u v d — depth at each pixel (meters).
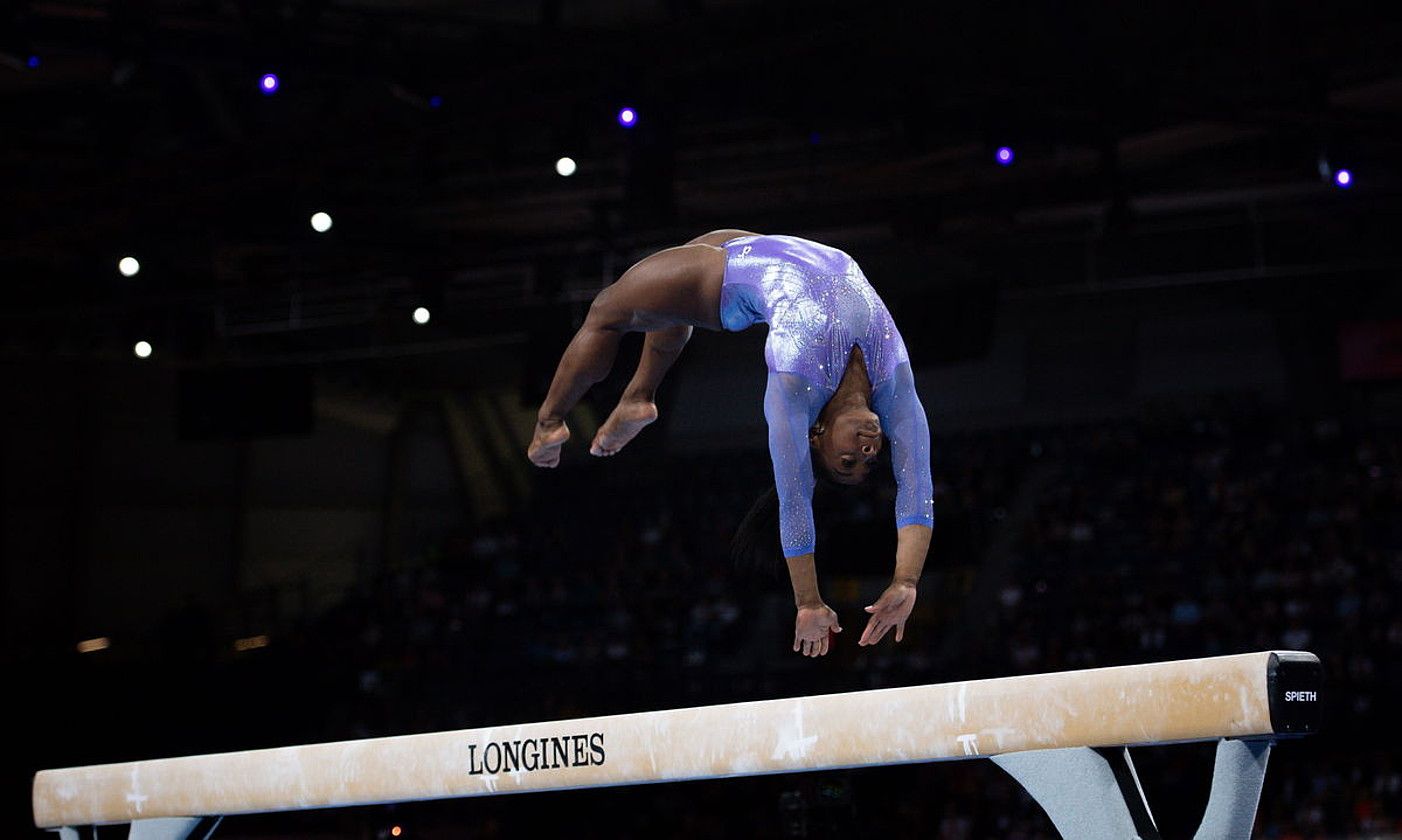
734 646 21.47
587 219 17.44
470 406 27.33
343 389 25.22
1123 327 24.23
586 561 24.33
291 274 17.75
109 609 23.22
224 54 11.74
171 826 4.82
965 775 16.75
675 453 26.86
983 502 23.23
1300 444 21.95
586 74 12.61
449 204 16.70
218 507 24.45
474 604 23.27
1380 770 15.45
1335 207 17.88
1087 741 3.13
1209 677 2.96
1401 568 18.86
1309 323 22.78
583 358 4.28
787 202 16.80
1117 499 22.27
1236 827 3.04
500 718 20.34
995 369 25.33
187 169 14.18
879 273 16.12
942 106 13.10
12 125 14.93
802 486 3.65
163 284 18.47
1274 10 12.16
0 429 22.06
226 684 21.33
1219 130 14.57
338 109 13.61
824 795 5.98
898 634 3.83
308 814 17.16
